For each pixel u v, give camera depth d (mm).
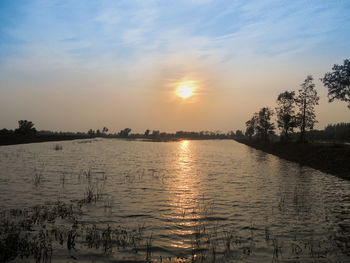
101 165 30219
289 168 30594
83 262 7469
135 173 24891
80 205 13289
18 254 7742
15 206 12797
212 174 25297
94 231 9742
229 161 38969
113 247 8508
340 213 12648
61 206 12875
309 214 12461
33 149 51719
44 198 14570
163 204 14055
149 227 10516
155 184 19656
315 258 7953
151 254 8109
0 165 27562
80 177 21625
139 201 14570
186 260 7758
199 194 16594
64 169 25859
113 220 11242
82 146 69625
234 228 10562
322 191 17656
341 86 32781
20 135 96375
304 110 51938
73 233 9508
